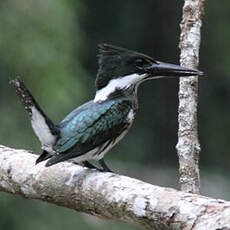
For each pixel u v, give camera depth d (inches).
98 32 924.0
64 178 283.1
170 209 238.2
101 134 310.0
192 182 287.6
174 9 946.1
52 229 570.9
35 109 290.8
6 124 568.4
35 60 560.4
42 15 563.2
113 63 327.0
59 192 284.4
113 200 259.6
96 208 270.8
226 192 860.0
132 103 327.3
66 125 305.0
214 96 900.6
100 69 327.6
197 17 297.9
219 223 223.0
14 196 567.8
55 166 290.2
